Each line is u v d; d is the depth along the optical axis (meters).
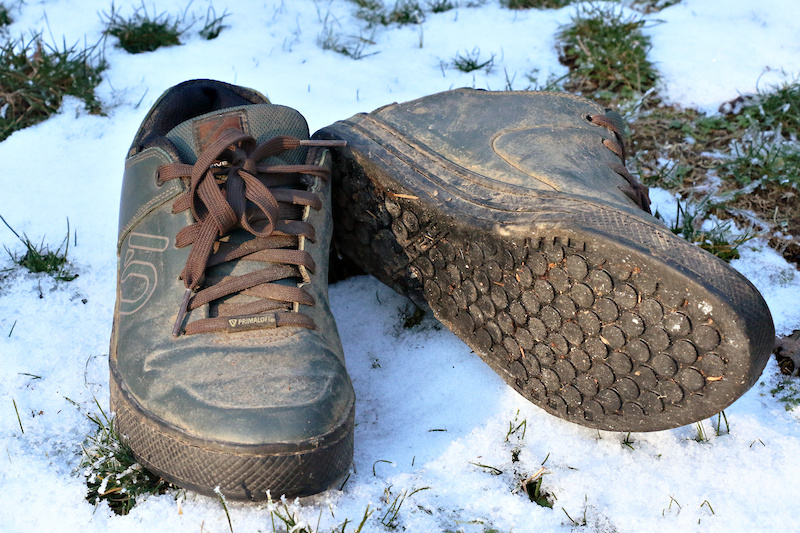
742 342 0.80
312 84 1.13
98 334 0.92
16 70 1.10
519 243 0.85
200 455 0.80
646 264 0.81
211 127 0.90
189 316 0.85
